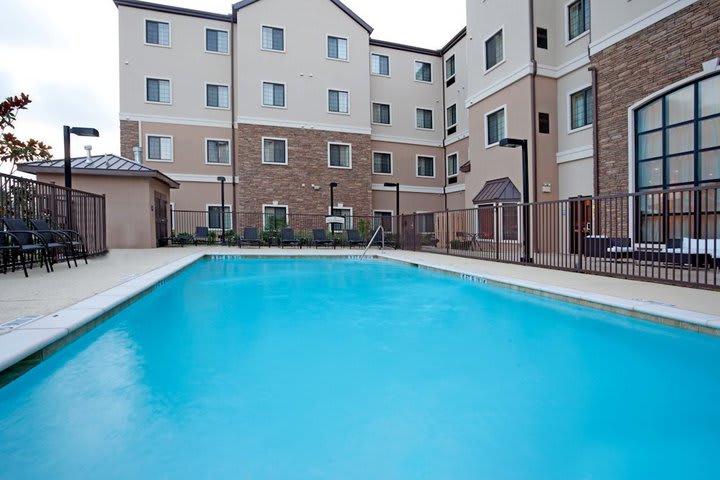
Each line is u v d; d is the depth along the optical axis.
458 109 21.91
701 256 7.29
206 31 19.12
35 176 12.46
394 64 22.70
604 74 9.81
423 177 23.22
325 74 19.97
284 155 19.33
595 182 10.05
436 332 4.22
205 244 16.97
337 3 20.20
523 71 12.77
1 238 6.18
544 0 12.80
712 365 3.19
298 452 1.96
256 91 18.86
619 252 8.54
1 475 1.75
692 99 8.02
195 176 18.92
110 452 1.94
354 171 20.33
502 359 3.35
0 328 3.10
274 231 16.97
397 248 15.50
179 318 4.74
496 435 2.13
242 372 3.03
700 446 2.02
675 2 8.17
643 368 3.12
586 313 4.74
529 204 8.65
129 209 13.37
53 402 2.48
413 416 2.35
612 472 1.81
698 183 7.96
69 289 4.95
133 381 2.82
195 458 1.89
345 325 4.51
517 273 7.26
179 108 18.73
